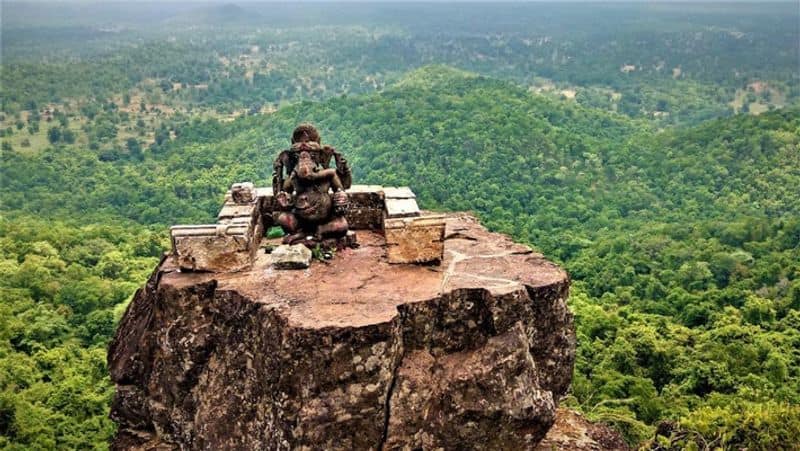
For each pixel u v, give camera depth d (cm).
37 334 4134
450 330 1005
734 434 1788
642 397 3047
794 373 3672
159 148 12938
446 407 973
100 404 3141
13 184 10412
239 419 970
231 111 19412
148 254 6328
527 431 1006
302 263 1077
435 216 1116
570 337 1091
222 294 1002
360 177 9519
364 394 911
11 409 2931
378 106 11562
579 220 8206
